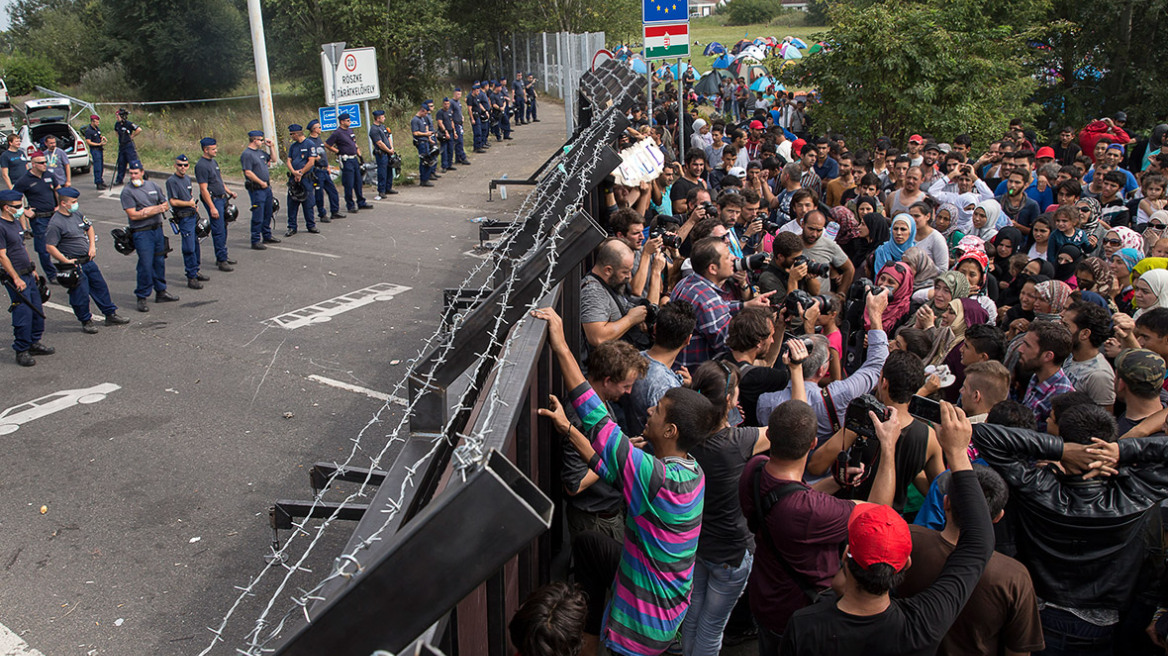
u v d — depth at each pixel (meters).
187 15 36.50
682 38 10.34
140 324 10.15
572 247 3.21
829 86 15.50
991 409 3.86
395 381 8.27
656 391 4.24
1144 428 4.07
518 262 3.43
